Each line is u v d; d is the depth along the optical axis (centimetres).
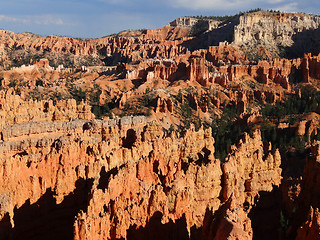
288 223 6856
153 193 5297
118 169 6206
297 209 6962
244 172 7050
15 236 5781
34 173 6481
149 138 8844
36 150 7794
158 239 5194
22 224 6038
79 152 7112
